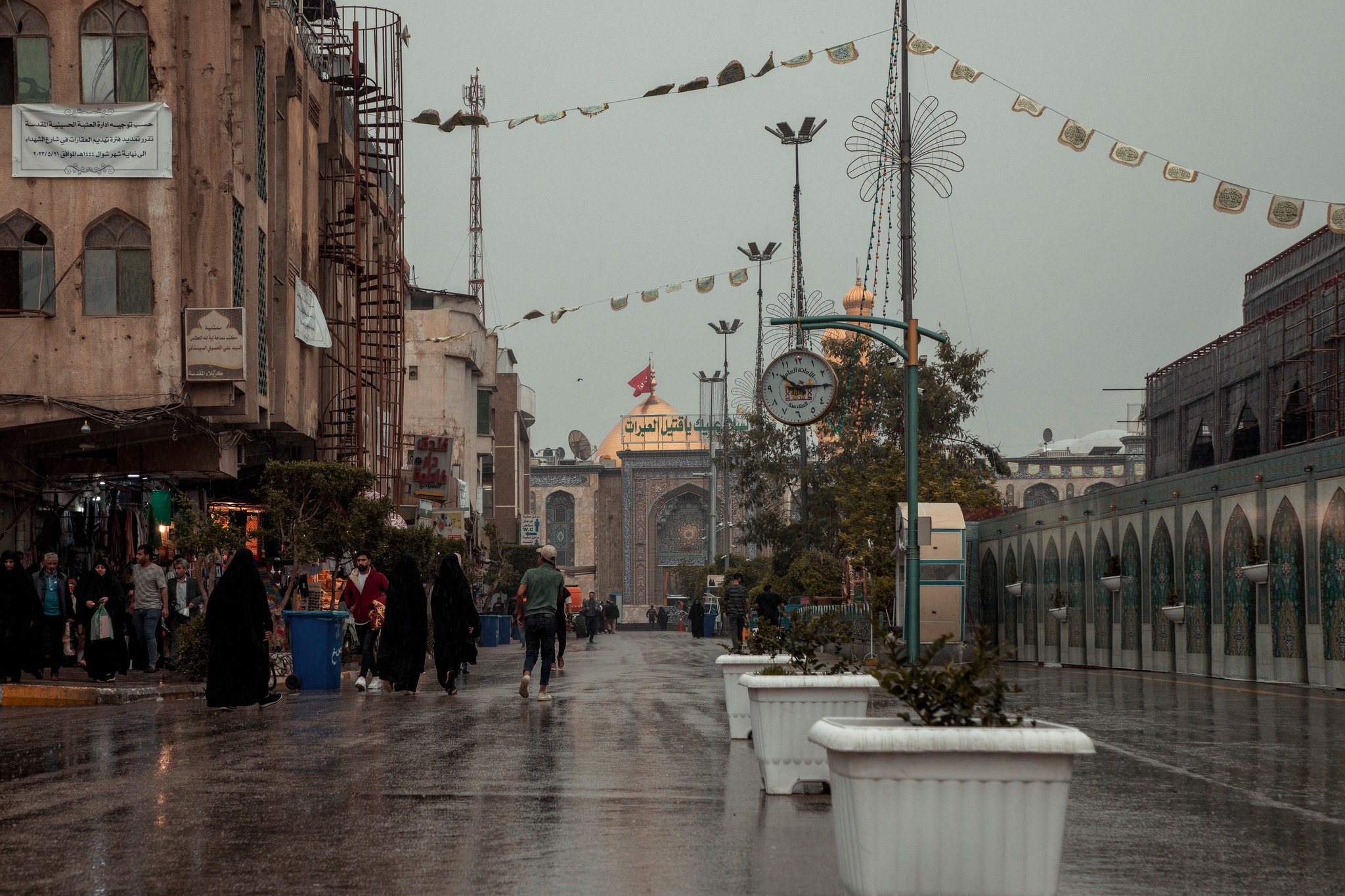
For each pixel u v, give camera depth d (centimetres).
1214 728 1306
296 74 2706
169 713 1541
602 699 1770
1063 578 2886
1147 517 2489
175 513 2212
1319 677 1916
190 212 2206
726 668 1231
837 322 2208
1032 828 495
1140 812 814
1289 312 3547
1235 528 2164
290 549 2262
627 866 648
